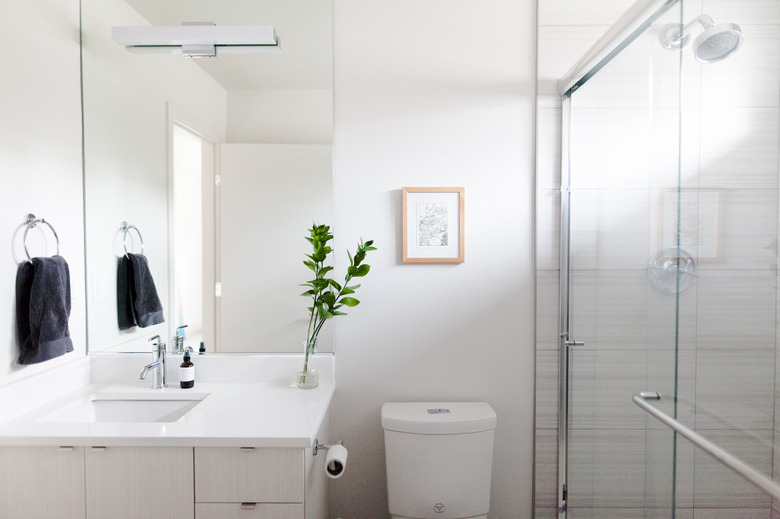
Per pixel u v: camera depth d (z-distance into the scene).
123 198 1.72
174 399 1.58
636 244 1.20
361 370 1.74
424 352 1.74
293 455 1.22
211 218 1.73
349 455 1.75
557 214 1.71
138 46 1.67
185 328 1.73
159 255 1.73
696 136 0.94
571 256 1.65
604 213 1.38
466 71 1.72
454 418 1.57
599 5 1.68
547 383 1.74
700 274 0.94
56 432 1.23
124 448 1.22
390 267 1.73
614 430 1.35
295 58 1.72
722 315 0.88
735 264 0.84
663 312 1.08
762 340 0.79
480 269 1.74
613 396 1.35
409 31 1.72
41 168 1.46
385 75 1.72
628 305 1.25
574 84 1.57
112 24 1.69
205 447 1.22
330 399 1.60
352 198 1.73
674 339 1.04
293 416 1.36
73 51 1.63
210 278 1.73
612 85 1.31
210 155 1.73
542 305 1.72
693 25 0.94
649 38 1.11
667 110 1.04
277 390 1.62
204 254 1.73
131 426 1.28
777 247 0.76
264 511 1.23
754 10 0.80
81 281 1.67
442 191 1.72
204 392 1.59
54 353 1.40
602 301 1.41
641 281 1.18
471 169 1.73
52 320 1.40
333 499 1.76
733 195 0.85
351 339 1.74
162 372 1.63
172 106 1.72
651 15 1.08
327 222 1.73
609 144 1.33
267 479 1.23
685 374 1.00
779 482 0.75
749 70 0.81
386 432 1.58
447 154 1.73
